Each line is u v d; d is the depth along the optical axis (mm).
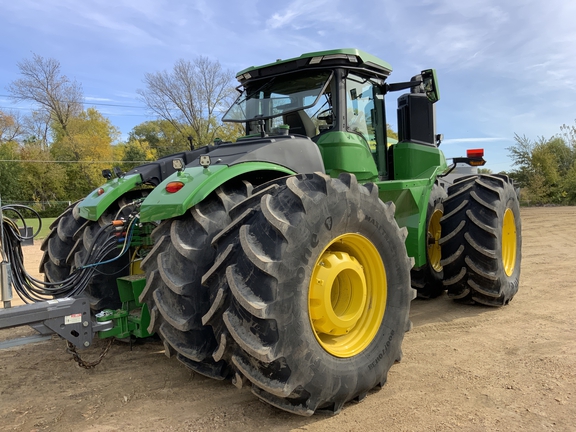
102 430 2410
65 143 41875
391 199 4188
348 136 3893
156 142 51406
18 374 3209
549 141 33594
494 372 3047
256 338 2229
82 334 2695
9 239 2805
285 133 3604
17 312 2430
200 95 38562
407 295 3023
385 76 4535
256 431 2381
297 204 2402
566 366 3082
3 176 36219
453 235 4500
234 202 2740
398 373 3096
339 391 2486
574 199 30016
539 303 4738
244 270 2268
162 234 2688
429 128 5070
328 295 2523
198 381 3059
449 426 2377
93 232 3600
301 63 3861
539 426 2355
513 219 4980
